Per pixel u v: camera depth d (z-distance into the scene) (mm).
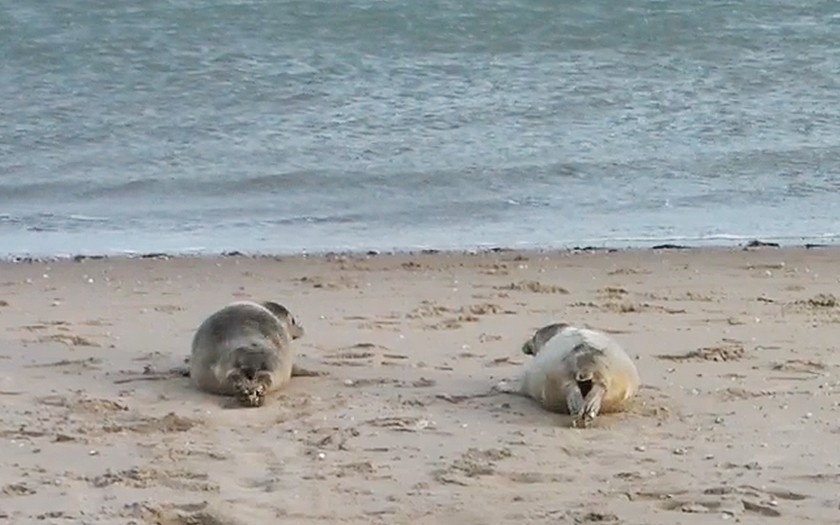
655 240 29672
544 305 22422
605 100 43125
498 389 16703
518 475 13406
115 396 16391
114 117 42250
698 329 20391
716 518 12047
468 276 25281
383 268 26219
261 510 12406
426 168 36312
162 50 48312
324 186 35250
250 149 38750
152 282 24969
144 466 13656
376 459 13953
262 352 16391
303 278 25188
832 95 43688
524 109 42031
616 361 15609
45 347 19188
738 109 42219
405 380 17250
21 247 29766
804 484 13008
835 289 23797
